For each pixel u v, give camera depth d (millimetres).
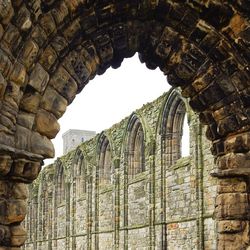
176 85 14406
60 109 11859
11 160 10586
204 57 13648
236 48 13359
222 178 14352
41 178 66062
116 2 12148
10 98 10305
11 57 10133
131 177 42844
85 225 52375
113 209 44969
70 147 108875
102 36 12609
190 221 32875
